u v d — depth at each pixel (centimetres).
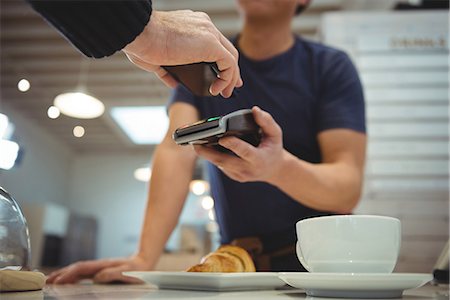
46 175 759
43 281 54
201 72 57
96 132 739
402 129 181
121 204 842
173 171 107
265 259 83
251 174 62
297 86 109
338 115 102
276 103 108
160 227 101
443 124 181
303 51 116
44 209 648
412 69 186
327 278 43
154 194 105
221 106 111
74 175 861
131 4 41
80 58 496
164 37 46
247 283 54
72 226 745
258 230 100
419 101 183
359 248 47
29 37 456
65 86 566
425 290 59
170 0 388
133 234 827
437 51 187
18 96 602
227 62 54
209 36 50
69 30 43
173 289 58
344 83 107
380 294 45
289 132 107
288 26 113
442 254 74
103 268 84
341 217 48
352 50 190
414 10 200
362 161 102
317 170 84
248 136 58
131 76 532
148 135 746
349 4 360
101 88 564
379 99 184
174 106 116
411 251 173
